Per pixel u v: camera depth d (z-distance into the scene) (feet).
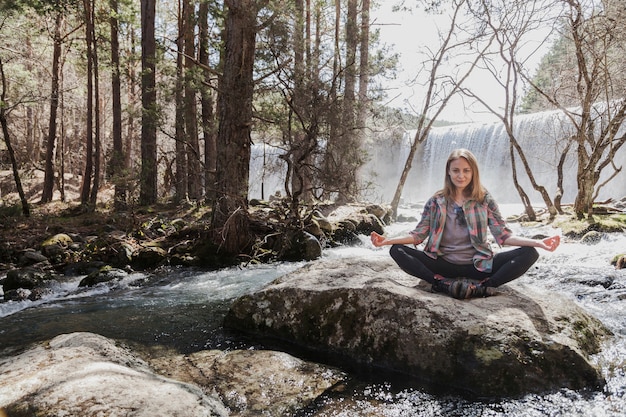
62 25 64.18
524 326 9.69
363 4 55.52
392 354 10.52
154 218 38.99
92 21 51.34
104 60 54.49
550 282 18.81
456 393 9.29
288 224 29.73
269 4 27.20
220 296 19.36
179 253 28.14
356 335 11.25
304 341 12.16
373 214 41.14
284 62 30.71
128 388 7.97
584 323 10.56
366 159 36.09
